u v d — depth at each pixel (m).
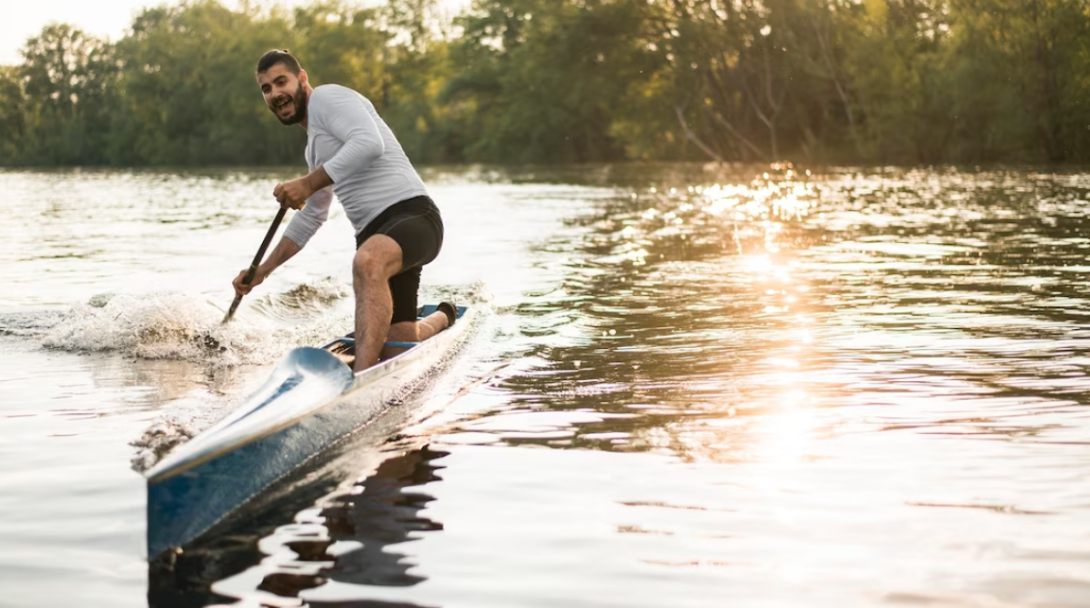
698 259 9.27
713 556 2.36
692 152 46.16
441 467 3.08
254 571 2.30
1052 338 5.07
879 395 3.95
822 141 40.91
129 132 76.06
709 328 5.63
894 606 2.08
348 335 4.88
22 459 3.20
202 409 3.91
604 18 41.69
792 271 8.22
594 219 14.77
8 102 90.62
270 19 71.00
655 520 2.60
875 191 20.48
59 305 6.75
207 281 8.14
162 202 22.11
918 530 2.49
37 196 25.70
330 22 68.00
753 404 3.86
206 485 2.63
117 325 5.48
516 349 5.12
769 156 42.94
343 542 2.47
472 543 2.45
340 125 4.77
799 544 2.42
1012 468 2.98
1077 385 4.04
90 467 3.12
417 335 5.00
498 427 3.56
